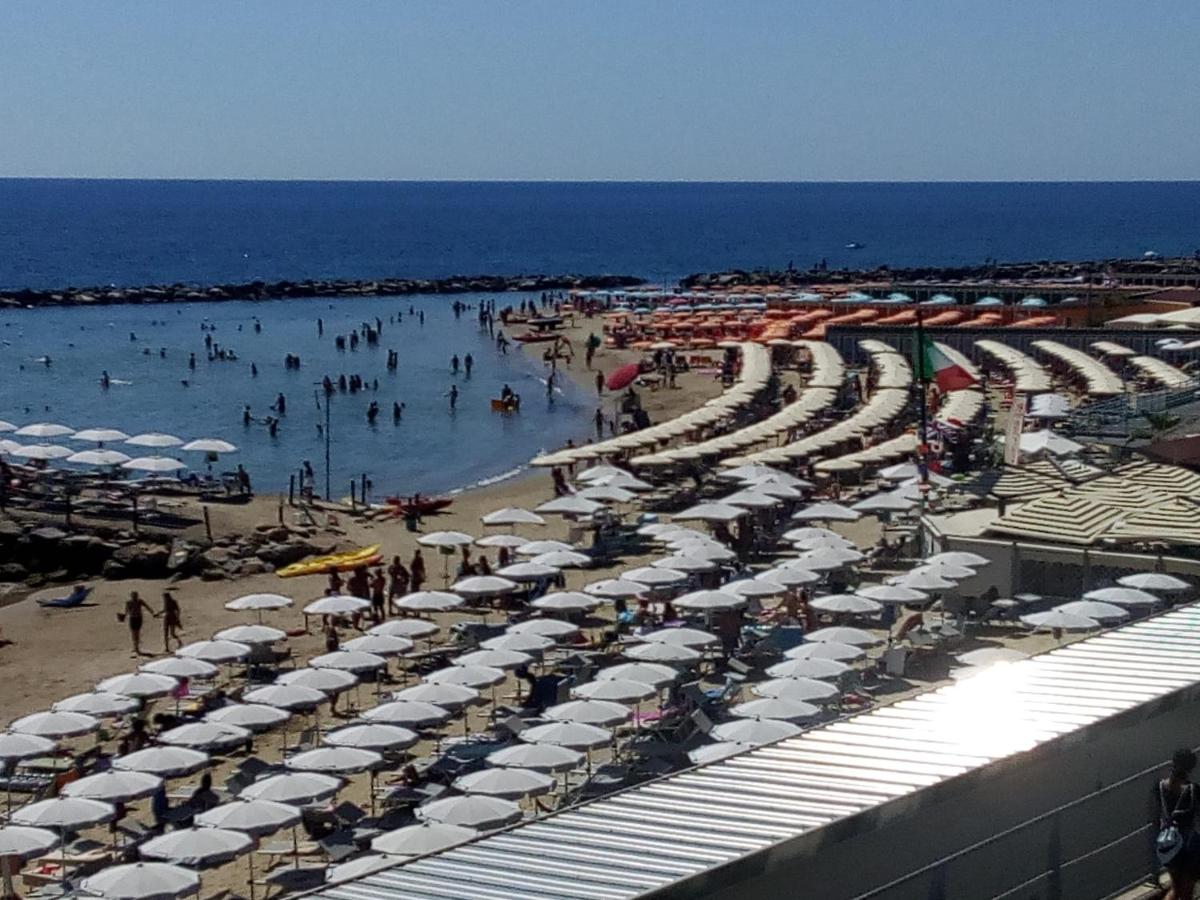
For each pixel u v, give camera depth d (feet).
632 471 217.97
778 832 48.75
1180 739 60.64
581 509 170.81
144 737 106.63
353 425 313.12
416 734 99.86
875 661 119.03
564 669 123.75
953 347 328.49
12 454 226.58
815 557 138.31
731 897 46.14
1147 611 122.83
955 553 134.62
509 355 426.51
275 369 403.54
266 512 200.54
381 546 189.67
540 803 93.81
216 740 98.78
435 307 592.60
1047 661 64.34
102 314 560.61
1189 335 306.35
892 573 152.97
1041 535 136.77
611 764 97.91
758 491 174.70
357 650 118.01
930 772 52.47
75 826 83.76
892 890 49.37
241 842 79.56
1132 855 56.18
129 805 99.91
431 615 149.18
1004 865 52.60
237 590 168.14
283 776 87.45
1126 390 250.16
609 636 131.34
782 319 388.78
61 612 160.45
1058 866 54.03
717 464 213.46
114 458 208.95
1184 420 197.16
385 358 426.51
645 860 47.32
